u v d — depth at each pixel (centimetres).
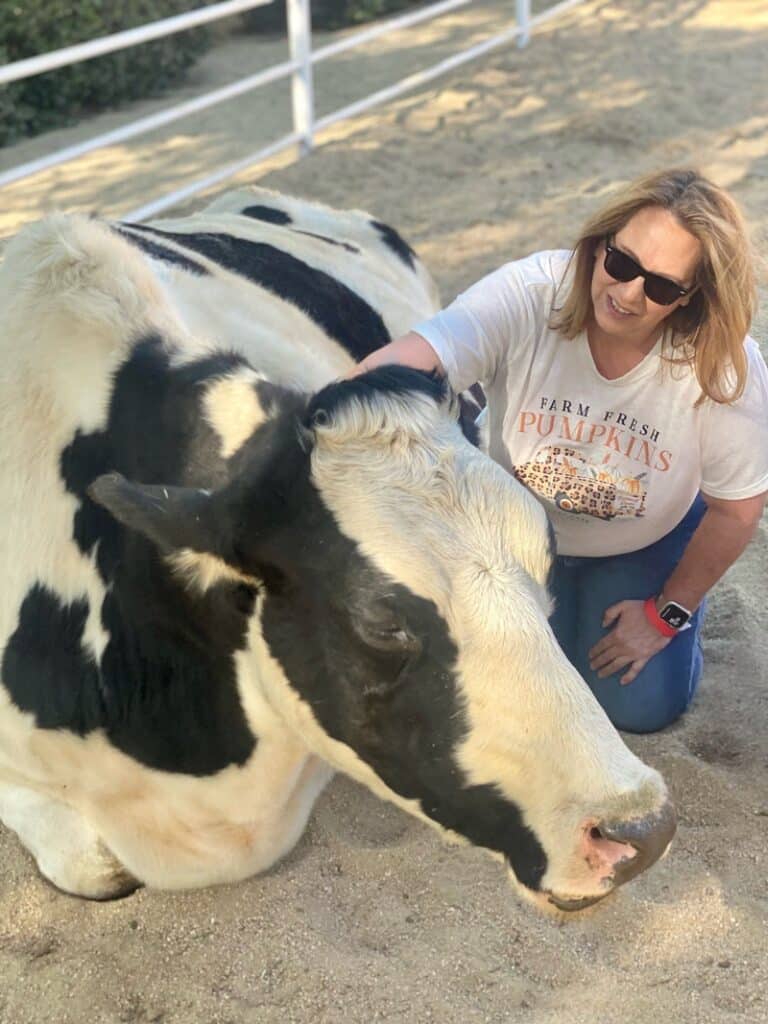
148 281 166
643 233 160
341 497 130
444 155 481
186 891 179
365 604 127
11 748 166
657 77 565
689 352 172
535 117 521
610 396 179
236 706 151
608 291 166
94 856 174
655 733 208
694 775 197
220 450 145
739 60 588
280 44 739
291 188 448
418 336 170
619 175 454
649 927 172
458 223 416
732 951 169
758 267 369
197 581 141
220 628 144
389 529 128
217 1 677
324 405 134
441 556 127
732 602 239
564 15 683
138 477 151
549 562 133
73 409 158
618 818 127
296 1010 162
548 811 131
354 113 500
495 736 129
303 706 140
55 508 158
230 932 173
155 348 156
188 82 655
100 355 158
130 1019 162
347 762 142
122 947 171
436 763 133
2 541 163
